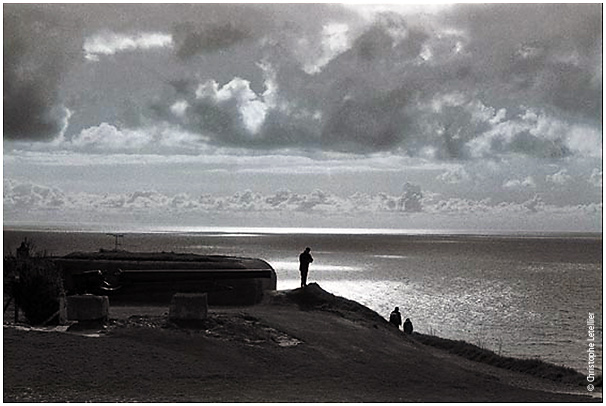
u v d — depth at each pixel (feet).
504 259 652.89
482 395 66.18
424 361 83.10
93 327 79.25
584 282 378.12
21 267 94.07
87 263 112.57
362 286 322.55
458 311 238.07
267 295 118.01
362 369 72.90
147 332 76.69
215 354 71.67
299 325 91.56
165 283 109.40
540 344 169.99
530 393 69.21
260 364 70.54
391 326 113.19
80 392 58.29
